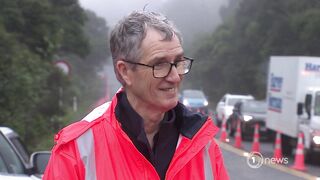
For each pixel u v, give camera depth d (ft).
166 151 7.91
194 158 7.98
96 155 7.65
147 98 7.65
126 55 7.63
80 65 211.61
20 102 49.08
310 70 57.77
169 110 8.02
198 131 7.95
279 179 43.09
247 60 188.24
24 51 62.18
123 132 7.60
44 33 78.48
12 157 16.02
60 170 7.61
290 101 59.47
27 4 77.36
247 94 192.34
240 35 189.57
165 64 7.57
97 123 7.80
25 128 50.75
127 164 7.61
